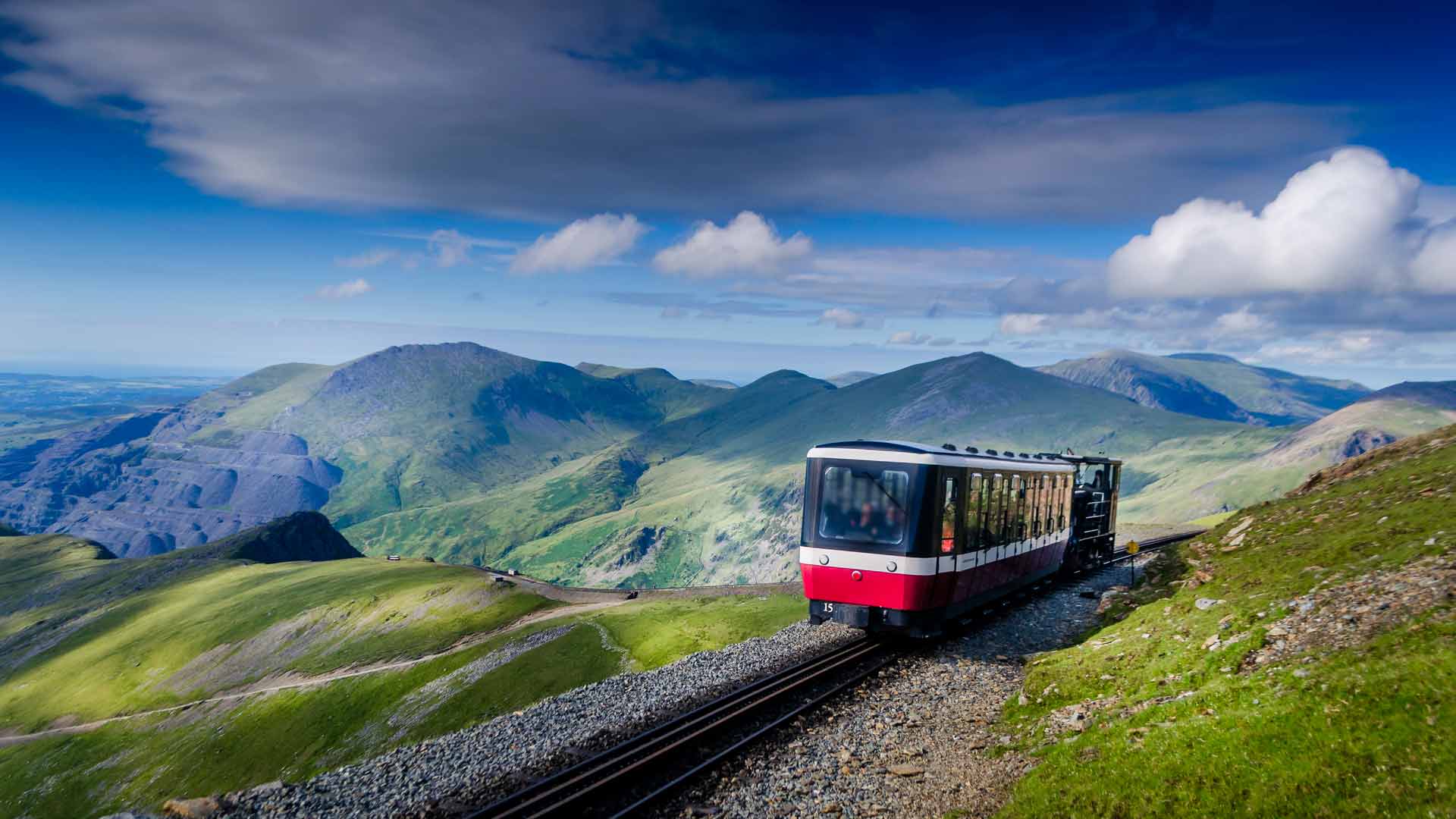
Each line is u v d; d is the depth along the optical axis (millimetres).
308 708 111438
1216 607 22016
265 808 17375
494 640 109125
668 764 17812
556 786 16688
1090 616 32094
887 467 27438
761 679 24312
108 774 116562
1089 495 45469
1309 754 12203
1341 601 18594
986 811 15070
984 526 30547
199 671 155250
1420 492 24797
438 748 20984
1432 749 11031
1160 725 15703
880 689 23125
